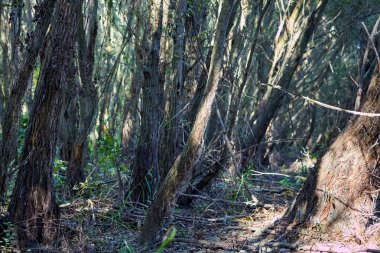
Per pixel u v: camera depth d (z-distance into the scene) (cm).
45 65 516
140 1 734
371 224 620
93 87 761
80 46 733
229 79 860
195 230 624
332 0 1617
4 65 791
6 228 529
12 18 606
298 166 1508
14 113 531
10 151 537
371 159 580
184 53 775
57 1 510
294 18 1149
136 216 648
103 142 923
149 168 709
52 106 520
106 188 776
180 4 721
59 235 539
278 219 636
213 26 845
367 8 1614
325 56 2119
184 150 507
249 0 906
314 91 2058
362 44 1577
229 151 753
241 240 609
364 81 1231
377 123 574
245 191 814
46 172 529
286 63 1170
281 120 2188
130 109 1156
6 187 544
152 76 707
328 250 556
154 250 542
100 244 570
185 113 783
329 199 591
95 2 746
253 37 911
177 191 521
